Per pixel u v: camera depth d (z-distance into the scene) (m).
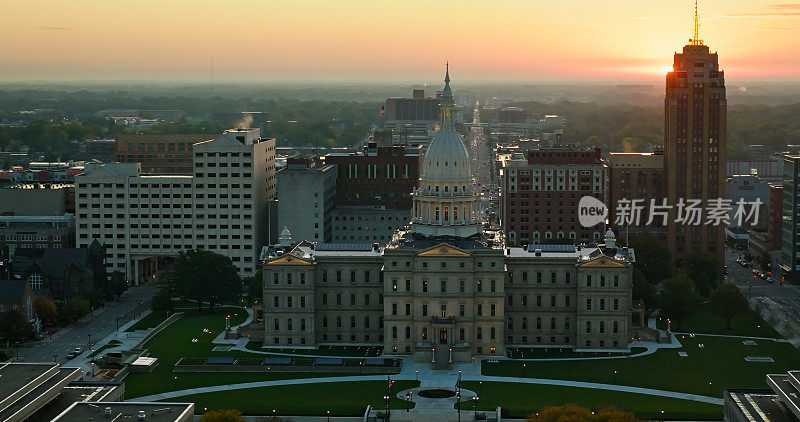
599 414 197.62
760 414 188.75
